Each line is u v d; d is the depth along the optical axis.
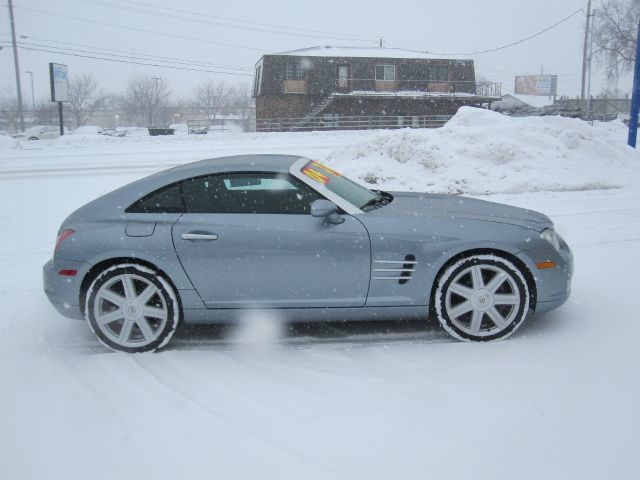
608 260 6.08
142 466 2.74
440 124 43.81
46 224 8.85
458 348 4.04
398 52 45.12
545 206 9.10
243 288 4.14
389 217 4.18
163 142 30.34
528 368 3.64
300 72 42.22
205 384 3.61
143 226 4.16
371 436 2.92
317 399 3.35
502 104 49.66
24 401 3.45
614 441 2.80
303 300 4.15
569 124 13.09
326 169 4.84
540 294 4.15
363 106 42.75
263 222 4.13
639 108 15.49
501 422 3.01
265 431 3.01
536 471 2.60
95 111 71.50
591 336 4.11
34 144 29.69
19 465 2.80
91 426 3.13
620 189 10.52
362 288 4.12
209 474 2.66
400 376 3.61
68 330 4.70
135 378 3.73
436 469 2.63
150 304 4.22
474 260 4.07
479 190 10.47
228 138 32.19
